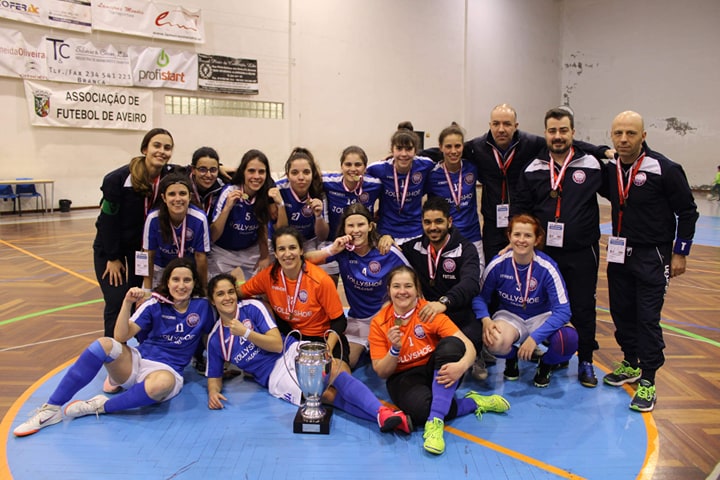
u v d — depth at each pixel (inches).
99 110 434.0
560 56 746.8
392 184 158.2
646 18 652.1
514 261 130.6
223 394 126.5
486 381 137.0
